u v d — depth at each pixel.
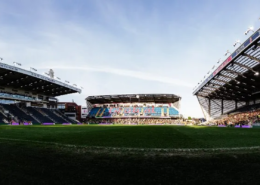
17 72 46.47
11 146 8.98
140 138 13.19
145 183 4.10
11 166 5.33
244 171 4.93
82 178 4.40
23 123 53.19
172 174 4.70
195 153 7.28
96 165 5.53
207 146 9.04
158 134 17.25
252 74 36.81
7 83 56.62
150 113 87.31
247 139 12.56
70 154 7.10
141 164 5.66
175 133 18.72
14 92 62.00
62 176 4.53
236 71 36.38
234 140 11.90
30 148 8.43
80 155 6.93
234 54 30.06
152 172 4.87
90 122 84.31
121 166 5.43
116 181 4.21
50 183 4.08
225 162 5.86
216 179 4.34
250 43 25.70
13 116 56.19
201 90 57.38
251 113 50.78
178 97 84.50
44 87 63.91
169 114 85.94
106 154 7.12
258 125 38.44
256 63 31.81
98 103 98.00
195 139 12.55
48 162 5.84
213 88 53.00
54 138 12.85
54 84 60.28
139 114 87.44
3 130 22.30
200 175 4.62
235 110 66.31
